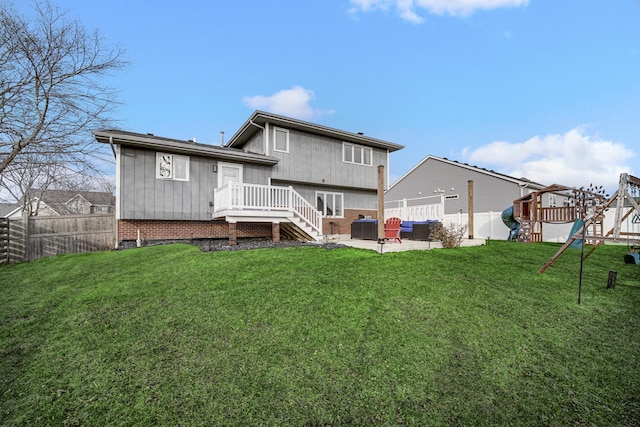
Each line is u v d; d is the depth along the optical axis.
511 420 2.22
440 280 5.21
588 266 6.67
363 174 18.44
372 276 5.34
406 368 2.79
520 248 9.41
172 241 11.71
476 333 3.42
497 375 2.71
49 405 2.39
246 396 2.44
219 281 5.09
